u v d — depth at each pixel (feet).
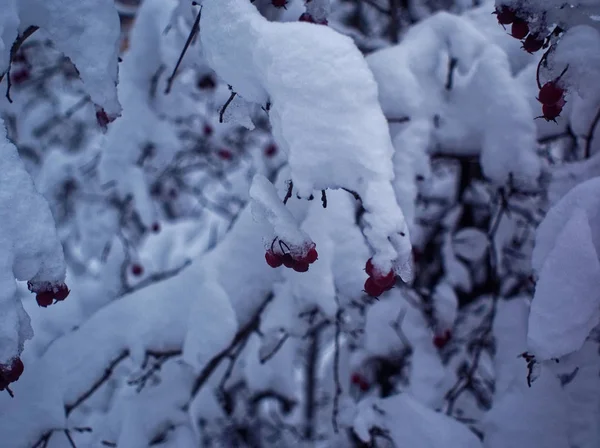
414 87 1.91
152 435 2.04
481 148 2.06
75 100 3.58
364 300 2.10
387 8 2.75
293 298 1.94
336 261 1.89
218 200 4.21
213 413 2.24
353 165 1.19
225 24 1.29
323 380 3.50
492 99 2.00
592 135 1.85
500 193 2.19
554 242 1.52
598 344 1.76
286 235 1.27
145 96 2.26
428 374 2.22
